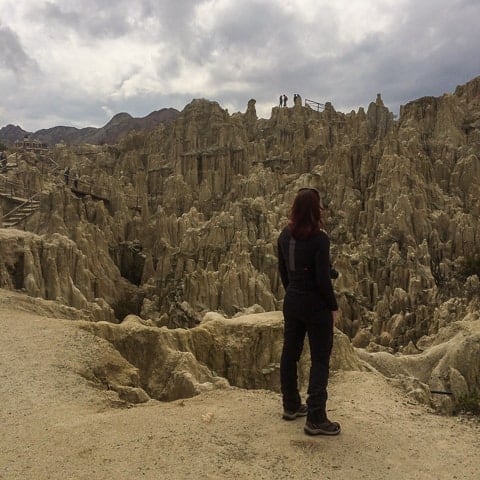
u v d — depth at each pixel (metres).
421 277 46.75
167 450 7.70
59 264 34.16
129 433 8.28
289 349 8.69
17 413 9.27
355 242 53.94
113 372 12.70
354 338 40.31
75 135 199.62
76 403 9.92
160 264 51.91
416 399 11.05
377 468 7.34
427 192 58.75
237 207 56.19
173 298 45.00
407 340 38.69
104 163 79.19
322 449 7.79
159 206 63.41
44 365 11.70
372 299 47.00
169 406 9.71
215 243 52.53
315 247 8.18
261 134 82.88
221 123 77.19
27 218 46.62
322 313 8.30
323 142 74.31
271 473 7.15
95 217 55.94
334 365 15.07
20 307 17.73
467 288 39.59
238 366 16.56
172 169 73.88
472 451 7.91
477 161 61.22
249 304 43.19
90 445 7.89
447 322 35.62
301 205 8.30
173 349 15.50
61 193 49.59
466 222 53.25
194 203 66.50
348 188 60.56
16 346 12.84
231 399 10.01
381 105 79.06
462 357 20.44
